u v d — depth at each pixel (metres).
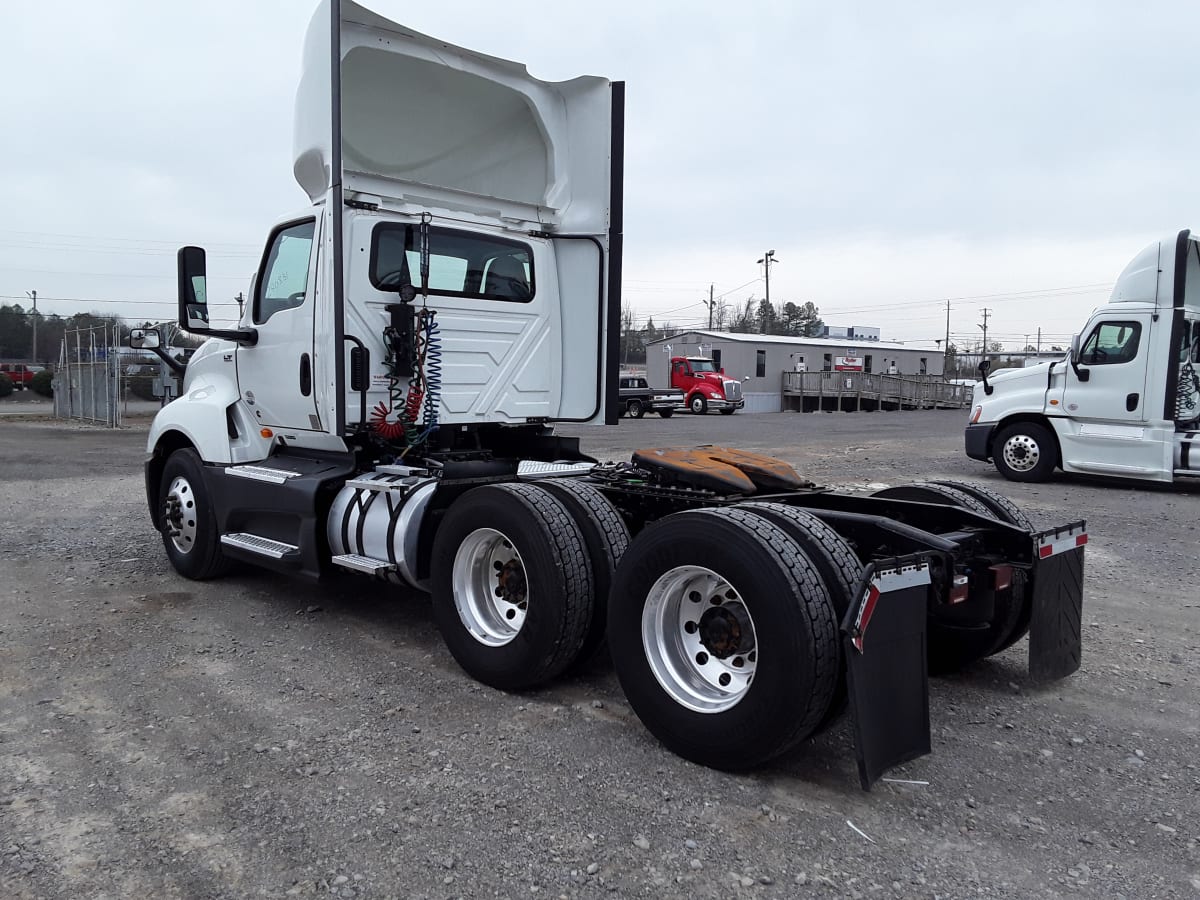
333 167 4.90
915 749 3.25
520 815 3.12
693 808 3.18
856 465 14.49
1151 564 7.27
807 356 47.91
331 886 2.69
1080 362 12.08
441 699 4.22
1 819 3.08
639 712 3.70
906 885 2.72
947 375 65.31
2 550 7.58
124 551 7.56
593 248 6.16
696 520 3.46
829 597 3.20
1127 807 3.24
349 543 5.09
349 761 3.54
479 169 6.09
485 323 5.82
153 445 6.93
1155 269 11.45
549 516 4.04
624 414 34.06
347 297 5.20
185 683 4.42
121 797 3.24
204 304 5.87
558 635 3.97
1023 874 2.79
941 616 4.01
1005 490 11.88
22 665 4.66
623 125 6.04
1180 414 12.06
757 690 3.23
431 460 5.40
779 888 2.70
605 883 2.72
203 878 2.73
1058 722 4.03
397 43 5.27
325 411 5.27
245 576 6.65
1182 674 4.68
